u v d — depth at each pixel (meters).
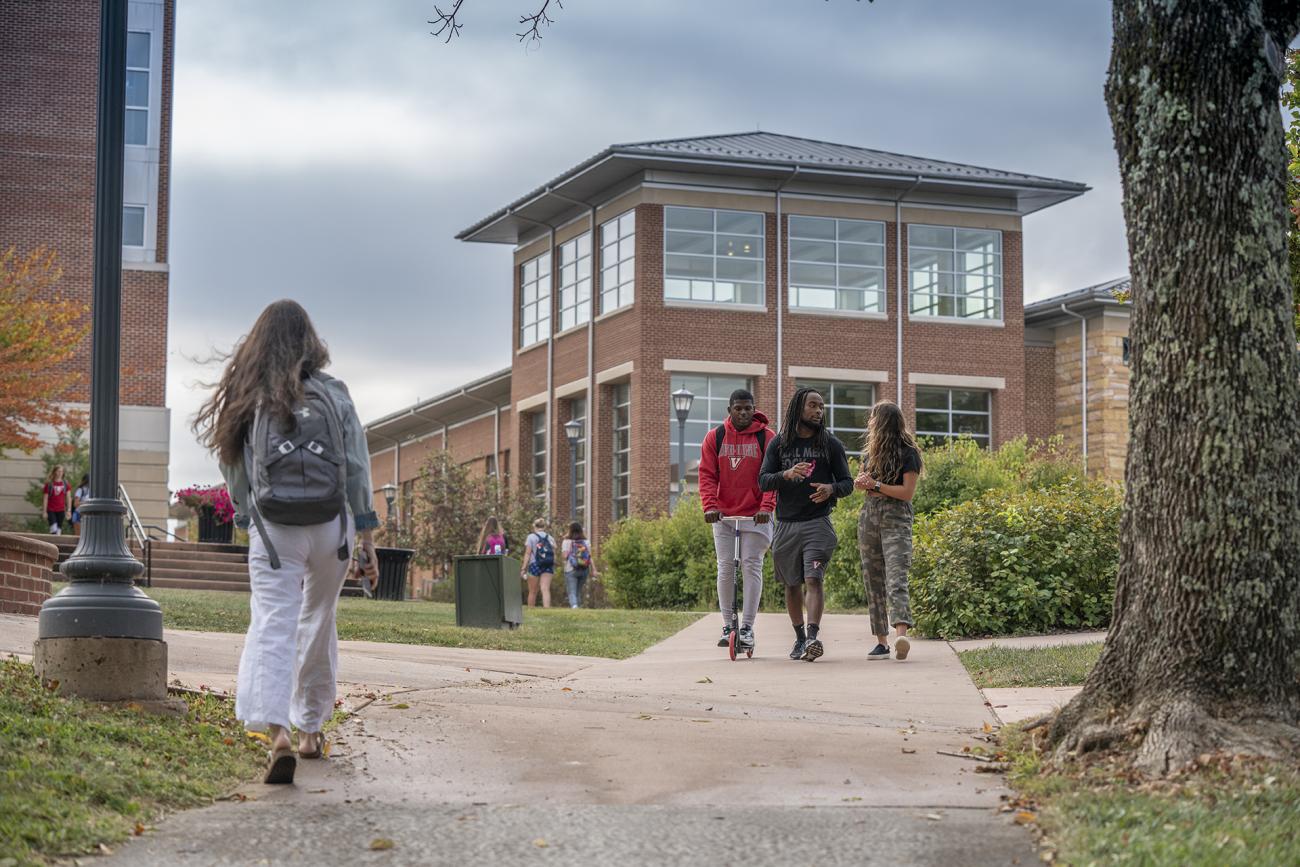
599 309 39.28
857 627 15.76
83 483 32.59
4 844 4.74
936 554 14.45
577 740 7.25
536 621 18.66
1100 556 14.34
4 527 33.56
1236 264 6.24
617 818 5.48
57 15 37.94
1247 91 6.33
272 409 6.05
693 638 15.55
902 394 38.94
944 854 4.91
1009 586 14.12
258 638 6.07
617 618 19.70
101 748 6.18
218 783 6.14
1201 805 5.20
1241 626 6.12
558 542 38.88
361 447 6.28
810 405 11.48
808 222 38.56
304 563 6.20
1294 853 4.57
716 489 11.94
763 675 10.53
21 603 14.30
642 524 31.30
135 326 37.38
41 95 37.62
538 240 42.66
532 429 43.78
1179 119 6.33
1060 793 5.72
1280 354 6.25
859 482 11.60
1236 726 6.00
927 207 39.44
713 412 37.84
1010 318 40.03
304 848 5.03
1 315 30.91
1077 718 6.50
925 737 7.47
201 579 28.05
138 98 38.28
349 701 8.43
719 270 37.78
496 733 7.43
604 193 39.25
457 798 5.91
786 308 38.09
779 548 11.71
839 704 8.80
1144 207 6.44
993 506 14.85
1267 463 6.17
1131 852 4.61
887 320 38.91
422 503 43.50
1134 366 6.53
